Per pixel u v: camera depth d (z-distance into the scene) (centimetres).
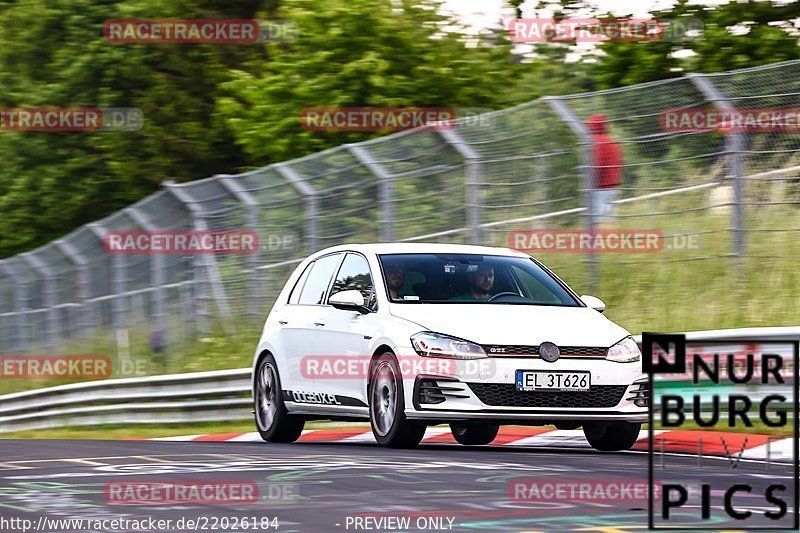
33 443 4294
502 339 3350
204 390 6034
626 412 3381
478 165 5778
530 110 5659
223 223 6950
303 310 4069
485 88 9381
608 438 3581
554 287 3812
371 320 3634
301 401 3981
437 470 2772
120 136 11981
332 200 6350
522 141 5678
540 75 10675
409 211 6009
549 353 3344
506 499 2252
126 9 11731
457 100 9219
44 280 8769
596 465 2912
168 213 7288
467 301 3659
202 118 12119
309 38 9344
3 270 9275
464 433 4156
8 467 3036
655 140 5384
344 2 9262
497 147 5756
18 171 12294
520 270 3847
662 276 5575
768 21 8525
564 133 5550
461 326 3397
